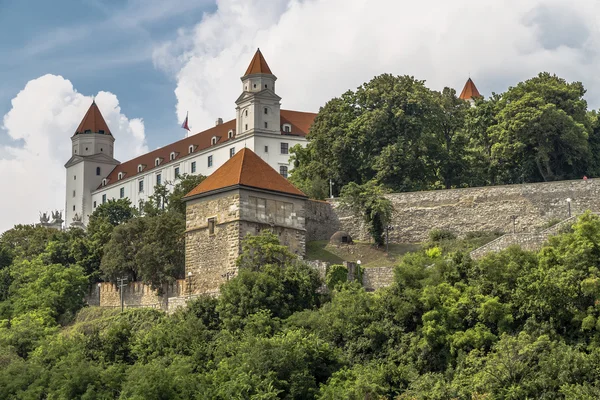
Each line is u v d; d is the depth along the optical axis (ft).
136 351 250.16
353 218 328.49
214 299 267.18
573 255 221.46
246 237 281.95
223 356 237.66
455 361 219.82
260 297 257.96
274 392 214.28
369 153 370.73
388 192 344.49
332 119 384.47
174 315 273.95
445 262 244.83
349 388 214.69
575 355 199.62
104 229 370.53
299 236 296.10
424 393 205.67
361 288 257.55
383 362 229.66
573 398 188.44
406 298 238.07
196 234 295.28
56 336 286.66
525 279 225.76
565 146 370.32
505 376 200.54
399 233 323.98
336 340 242.99
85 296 344.69
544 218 309.22
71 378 231.09
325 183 364.99
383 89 379.96
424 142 367.04
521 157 376.27
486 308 222.28
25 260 361.92
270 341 230.07
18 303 336.08
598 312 211.00
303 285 265.75
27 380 239.71
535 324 216.95
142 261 314.55
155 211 383.65
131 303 324.19
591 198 305.32
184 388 222.89
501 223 314.14
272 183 294.46
